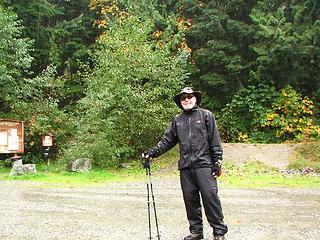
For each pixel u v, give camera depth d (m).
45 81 17.11
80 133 14.04
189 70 18.59
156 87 15.34
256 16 17.73
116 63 15.18
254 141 17.58
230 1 18.89
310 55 16.44
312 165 13.56
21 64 16.25
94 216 6.57
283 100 17.41
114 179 11.67
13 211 6.99
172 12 20.16
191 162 4.74
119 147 14.55
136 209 7.16
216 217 4.68
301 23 17.92
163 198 8.34
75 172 13.05
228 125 18.31
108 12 20.69
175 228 5.74
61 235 5.35
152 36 18.64
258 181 11.02
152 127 14.94
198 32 18.59
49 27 20.98
